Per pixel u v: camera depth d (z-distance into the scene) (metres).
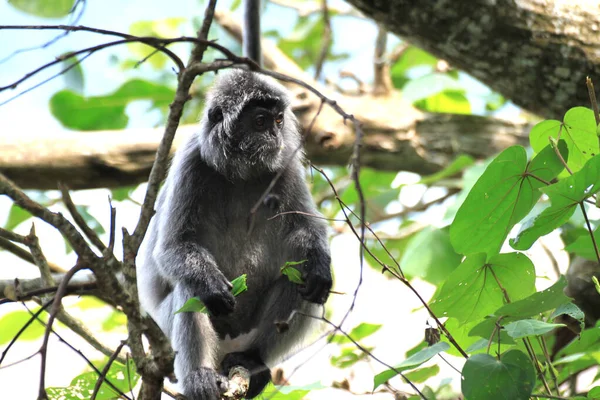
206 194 10.26
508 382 6.15
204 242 10.23
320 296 9.20
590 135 7.89
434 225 11.04
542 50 9.77
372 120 14.23
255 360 9.37
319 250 9.46
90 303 13.37
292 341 9.74
